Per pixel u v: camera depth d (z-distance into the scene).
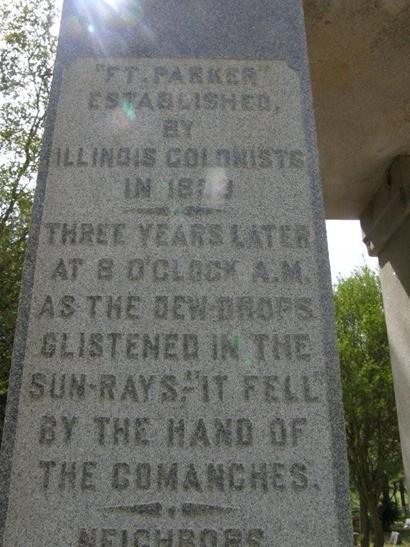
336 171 6.31
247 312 2.59
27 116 12.93
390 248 6.59
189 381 2.44
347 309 18.69
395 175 6.18
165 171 2.92
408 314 6.14
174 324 2.55
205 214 2.81
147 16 3.38
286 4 3.44
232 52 3.29
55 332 2.53
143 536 2.18
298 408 2.41
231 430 2.36
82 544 2.16
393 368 6.54
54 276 2.65
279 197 2.87
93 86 3.17
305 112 3.11
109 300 2.60
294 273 2.69
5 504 2.22
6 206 12.52
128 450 2.31
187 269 2.68
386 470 17.06
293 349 2.52
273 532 2.20
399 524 31.66
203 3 3.43
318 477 2.29
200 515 2.21
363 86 5.17
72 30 3.33
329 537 2.20
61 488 2.25
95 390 2.42
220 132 3.04
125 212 2.81
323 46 4.73
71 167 2.93
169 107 3.11
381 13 4.43
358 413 16.98
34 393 2.41
